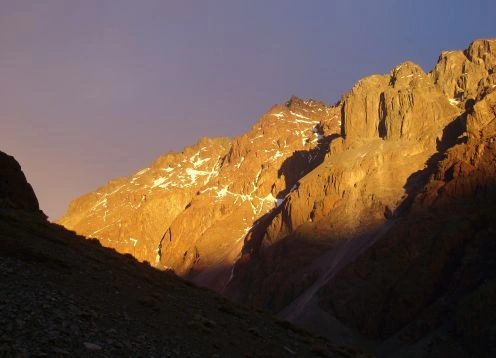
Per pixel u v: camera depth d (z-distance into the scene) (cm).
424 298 11806
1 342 1293
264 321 2780
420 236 13312
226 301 2973
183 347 1784
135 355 1535
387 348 10856
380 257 13650
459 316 9919
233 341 2105
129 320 1836
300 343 2542
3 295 1577
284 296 15375
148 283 2630
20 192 3397
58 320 1535
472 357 9131
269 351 2156
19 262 2012
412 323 11106
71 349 1398
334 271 14888
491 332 9188
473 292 10325
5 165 3409
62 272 2111
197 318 2172
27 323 1441
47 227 2975
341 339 12088
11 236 2355
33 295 1670
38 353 1297
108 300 1988
